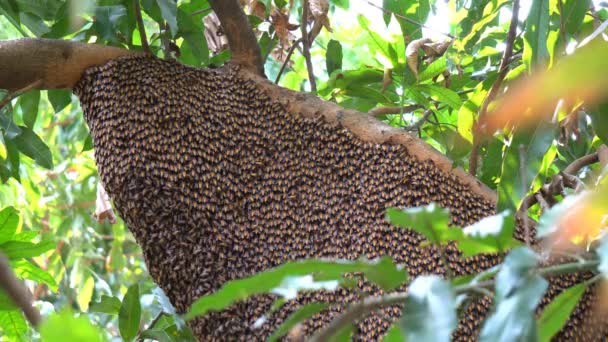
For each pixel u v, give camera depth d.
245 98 3.14
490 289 1.70
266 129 3.08
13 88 3.13
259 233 2.88
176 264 2.83
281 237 2.88
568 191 3.36
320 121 3.04
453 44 3.66
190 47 3.76
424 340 1.39
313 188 2.94
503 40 4.34
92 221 6.98
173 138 2.99
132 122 3.00
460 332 2.54
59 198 6.89
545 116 2.84
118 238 6.86
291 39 4.35
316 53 5.61
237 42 3.25
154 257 2.87
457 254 2.70
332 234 2.85
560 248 2.10
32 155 3.85
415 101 4.05
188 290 2.82
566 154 3.83
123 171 2.95
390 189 2.88
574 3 3.13
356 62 5.79
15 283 1.31
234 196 2.94
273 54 4.50
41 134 7.56
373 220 2.83
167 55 3.53
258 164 3.00
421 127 4.14
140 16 3.14
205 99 3.10
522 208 2.86
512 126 3.04
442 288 1.46
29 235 2.95
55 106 3.90
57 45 3.12
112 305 3.71
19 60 3.07
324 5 3.82
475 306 2.56
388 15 4.18
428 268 2.69
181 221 2.88
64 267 6.46
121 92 3.05
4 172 3.98
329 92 3.89
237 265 2.83
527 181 2.81
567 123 3.22
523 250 1.55
